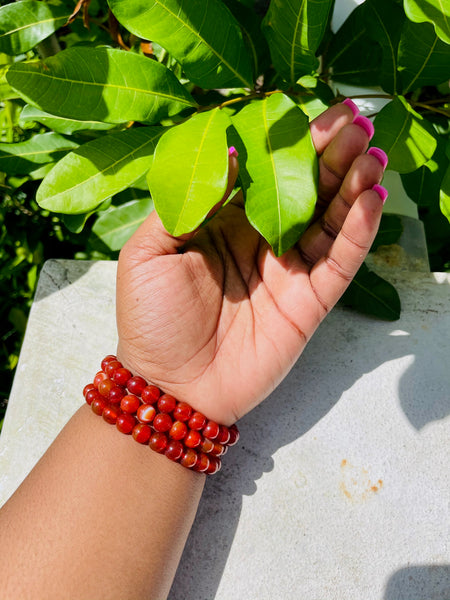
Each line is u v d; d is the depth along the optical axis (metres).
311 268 0.19
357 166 0.16
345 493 0.20
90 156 0.19
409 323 0.23
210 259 0.19
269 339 0.19
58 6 0.23
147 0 0.17
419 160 0.19
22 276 0.32
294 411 0.21
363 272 0.23
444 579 0.19
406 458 0.21
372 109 0.29
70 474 0.17
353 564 0.19
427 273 0.24
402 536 0.20
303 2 0.17
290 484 0.21
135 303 0.18
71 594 0.15
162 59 0.26
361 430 0.21
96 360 0.23
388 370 0.22
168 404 0.18
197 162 0.15
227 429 0.19
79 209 0.19
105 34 0.30
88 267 0.25
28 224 0.32
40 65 0.17
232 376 0.19
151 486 0.17
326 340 0.23
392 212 0.28
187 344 0.18
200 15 0.17
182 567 0.20
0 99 0.28
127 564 0.16
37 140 0.26
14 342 0.33
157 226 0.18
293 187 0.16
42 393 0.22
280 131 0.16
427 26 0.19
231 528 0.20
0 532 0.16
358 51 0.26
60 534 0.16
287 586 0.19
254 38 0.24
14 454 0.22
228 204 0.21
